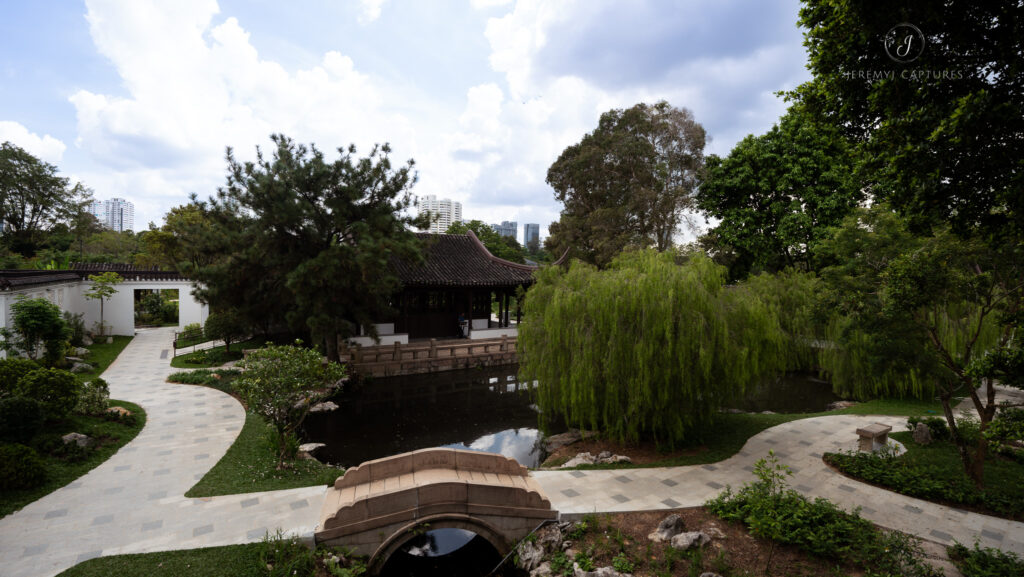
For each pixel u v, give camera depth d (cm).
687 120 3034
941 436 1229
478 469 924
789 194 2484
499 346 2353
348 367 1905
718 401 1142
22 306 1488
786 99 866
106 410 1220
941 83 587
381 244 1644
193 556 680
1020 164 523
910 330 901
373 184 1742
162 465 998
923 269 808
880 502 905
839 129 800
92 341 2220
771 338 1140
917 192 643
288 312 1694
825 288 1070
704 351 1033
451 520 810
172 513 802
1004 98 528
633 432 1128
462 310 2562
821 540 722
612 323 1080
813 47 746
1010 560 670
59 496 847
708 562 713
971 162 554
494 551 907
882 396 1700
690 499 911
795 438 1266
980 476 931
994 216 613
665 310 1039
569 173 3491
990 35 554
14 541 704
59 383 1047
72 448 991
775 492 877
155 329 2772
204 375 1716
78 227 3947
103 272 2489
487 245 5112
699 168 2945
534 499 845
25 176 3503
